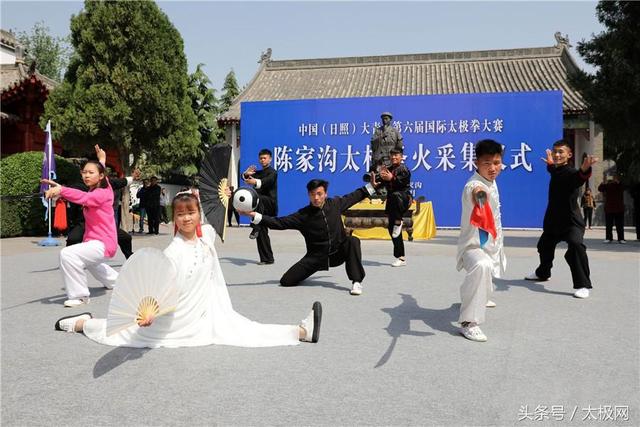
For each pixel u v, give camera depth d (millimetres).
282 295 5984
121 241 6695
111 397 2938
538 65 25156
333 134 20062
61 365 3484
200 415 2705
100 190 5562
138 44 15312
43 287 6535
